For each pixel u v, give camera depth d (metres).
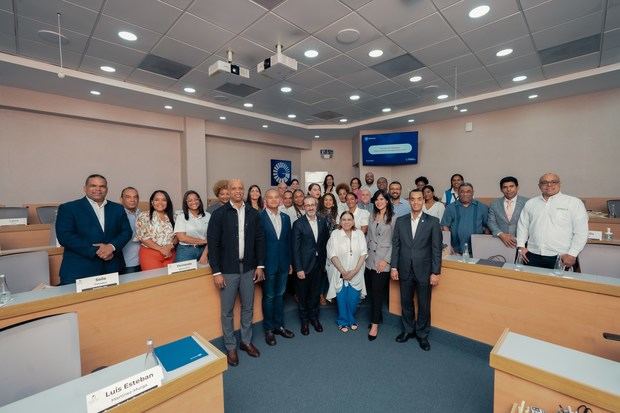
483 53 3.81
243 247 2.37
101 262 2.33
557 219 2.45
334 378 2.12
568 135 5.34
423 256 2.51
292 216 3.57
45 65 3.99
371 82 4.77
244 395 1.94
